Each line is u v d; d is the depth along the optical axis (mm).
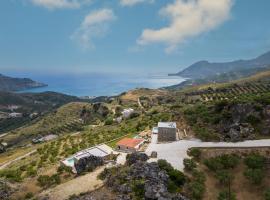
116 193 91250
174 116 177250
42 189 109125
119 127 199375
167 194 87500
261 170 101500
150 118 195750
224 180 98312
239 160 107875
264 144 116625
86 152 130750
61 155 154000
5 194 109688
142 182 91750
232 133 126812
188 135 140125
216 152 114188
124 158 121250
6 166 175000
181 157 114062
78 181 103812
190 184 95188
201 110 165000
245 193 96438
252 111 137250
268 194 90875
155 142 134625
